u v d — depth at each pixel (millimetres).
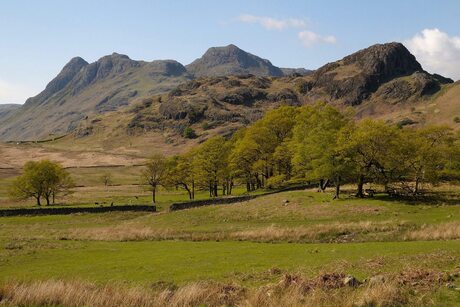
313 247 37094
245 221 63094
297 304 17781
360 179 70125
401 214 56625
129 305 19328
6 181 185500
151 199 112500
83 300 20047
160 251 39000
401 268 24094
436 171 69688
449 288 18969
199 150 105438
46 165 111438
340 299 17953
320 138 71250
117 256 37031
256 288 20812
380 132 68438
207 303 19172
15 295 20344
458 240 36531
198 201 79375
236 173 101562
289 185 95188
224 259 33031
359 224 48781
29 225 72375
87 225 71875
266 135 96812
